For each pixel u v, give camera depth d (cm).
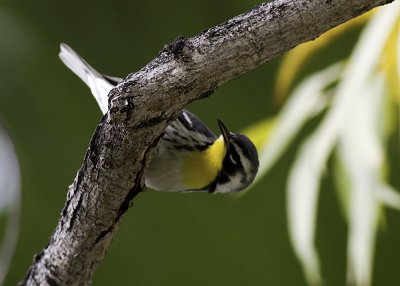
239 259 1251
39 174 1223
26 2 1267
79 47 1270
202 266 1257
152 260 1260
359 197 892
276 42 540
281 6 533
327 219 1273
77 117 1228
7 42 1251
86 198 607
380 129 901
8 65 1243
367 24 966
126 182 590
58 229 646
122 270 1260
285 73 977
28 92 1238
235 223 1248
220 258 1252
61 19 1270
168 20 1262
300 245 914
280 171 1249
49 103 1236
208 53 538
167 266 1259
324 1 527
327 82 951
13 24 1259
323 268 1277
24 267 1221
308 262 918
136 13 1266
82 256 643
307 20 532
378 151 866
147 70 544
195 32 1259
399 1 840
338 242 1274
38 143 1225
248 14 541
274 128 957
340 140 886
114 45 1270
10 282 1222
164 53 547
